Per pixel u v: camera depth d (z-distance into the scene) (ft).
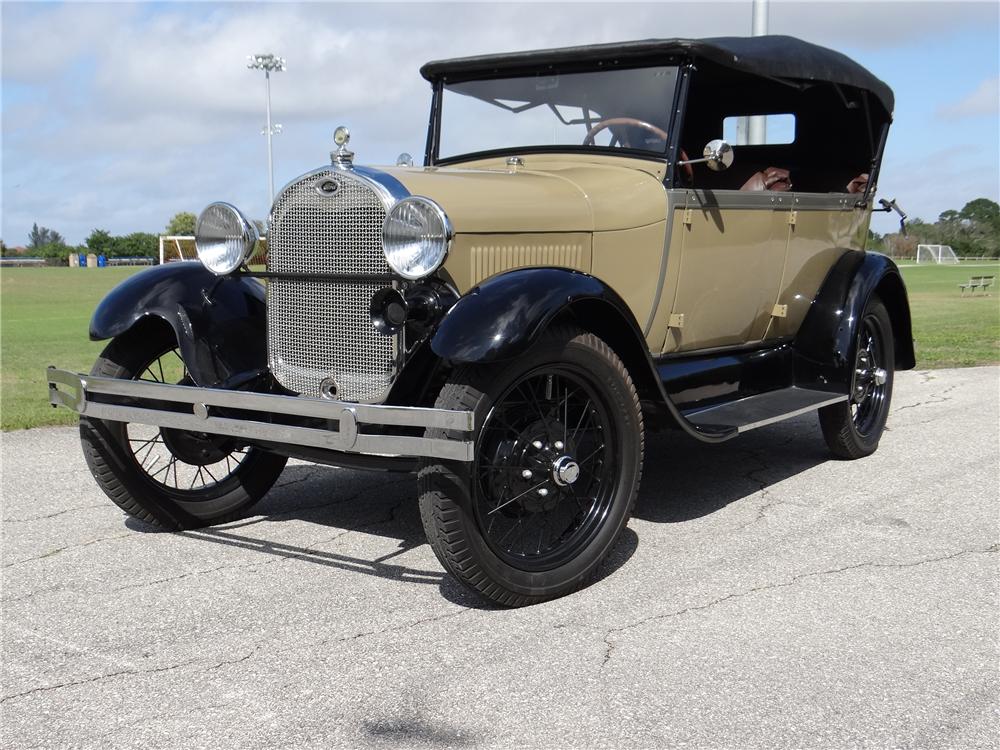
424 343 10.75
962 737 7.75
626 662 9.16
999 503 14.46
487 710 8.26
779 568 11.73
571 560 11.02
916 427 20.24
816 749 7.59
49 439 19.54
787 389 16.74
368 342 11.00
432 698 8.49
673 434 20.02
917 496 14.90
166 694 8.63
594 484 11.62
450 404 10.02
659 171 13.74
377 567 11.99
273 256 11.69
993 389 24.84
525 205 11.85
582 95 14.66
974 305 66.33
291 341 11.67
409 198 10.07
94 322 12.53
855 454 17.44
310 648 9.58
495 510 10.48
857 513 14.05
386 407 9.70
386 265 10.69
